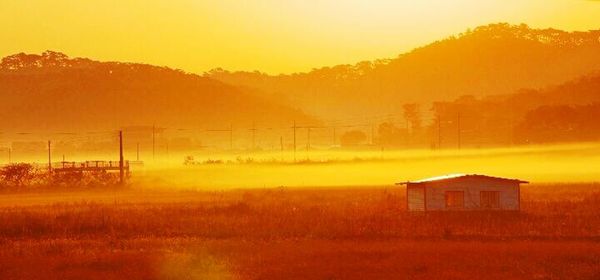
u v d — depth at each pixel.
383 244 143.00
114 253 137.38
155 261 128.50
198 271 120.25
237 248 139.62
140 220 179.62
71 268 124.69
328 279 112.81
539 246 137.00
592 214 183.12
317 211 192.38
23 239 160.38
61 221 178.38
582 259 124.44
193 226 169.75
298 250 136.50
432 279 111.62
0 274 120.25
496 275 113.31
